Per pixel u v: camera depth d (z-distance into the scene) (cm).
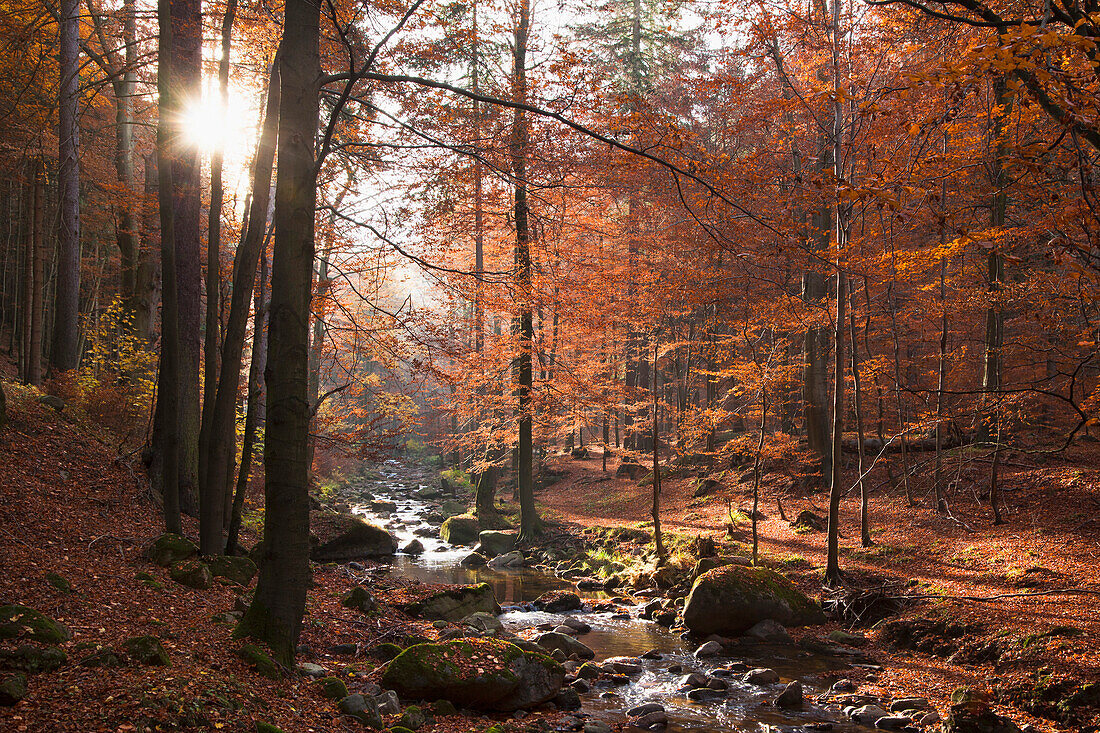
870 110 561
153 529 1034
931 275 1581
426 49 934
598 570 1669
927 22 1020
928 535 1393
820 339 1891
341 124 1131
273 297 627
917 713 764
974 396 1641
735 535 1681
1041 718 736
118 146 1770
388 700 635
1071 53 544
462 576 1612
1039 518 1310
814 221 1541
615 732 710
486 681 703
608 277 1332
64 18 1109
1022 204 1254
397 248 960
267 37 1136
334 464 3394
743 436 1497
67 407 1352
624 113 697
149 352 1605
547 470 2995
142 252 1842
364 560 1719
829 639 1080
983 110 932
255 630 629
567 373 1747
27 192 1889
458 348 1113
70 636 579
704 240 1391
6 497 915
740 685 889
